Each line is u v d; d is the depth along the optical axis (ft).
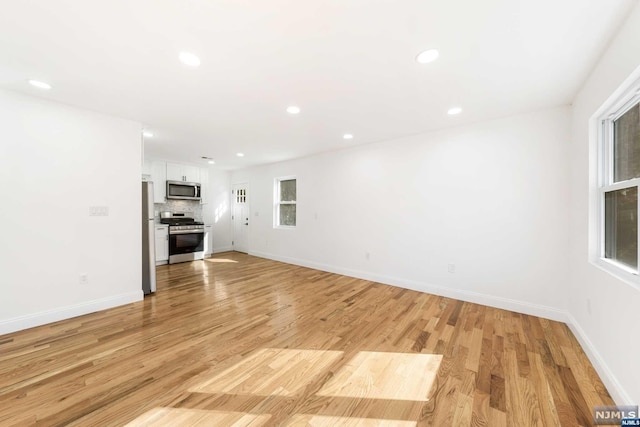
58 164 8.73
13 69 6.55
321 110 9.23
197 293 11.66
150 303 10.39
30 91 7.85
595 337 6.34
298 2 4.41
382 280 13.39
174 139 13.00
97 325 8.38
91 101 8.55
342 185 15.16
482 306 10.15
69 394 5.22
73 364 6.24
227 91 7.76
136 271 10.59
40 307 8.41
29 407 4.87
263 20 4.84
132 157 10.39
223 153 16.20
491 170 10.11
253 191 21.29
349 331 8.05
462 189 10.82
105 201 9.76
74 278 9.08
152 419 4.64
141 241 10.77
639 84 4.99
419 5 4.47
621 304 5.09
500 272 9.95
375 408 4.94
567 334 7.82
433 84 7.30
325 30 5.12
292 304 10.33
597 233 6.84
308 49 5.74
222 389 5.43
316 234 16.60
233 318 8.96
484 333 7.91
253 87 7.51
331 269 15.72
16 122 7.95
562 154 8.70
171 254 18.15
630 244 5.60
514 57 5.99
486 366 6.24
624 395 4.82
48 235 8.57
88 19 4.78
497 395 5.27
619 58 5.07
